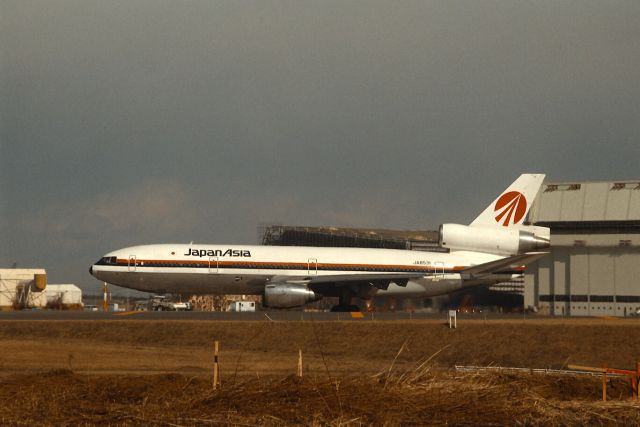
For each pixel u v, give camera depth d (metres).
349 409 114.50
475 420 112.38
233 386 125.69
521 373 153.25
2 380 151.38
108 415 112.00
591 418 115.62
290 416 111.50
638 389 141.38
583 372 180.62
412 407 116.38
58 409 117.44
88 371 180.12
